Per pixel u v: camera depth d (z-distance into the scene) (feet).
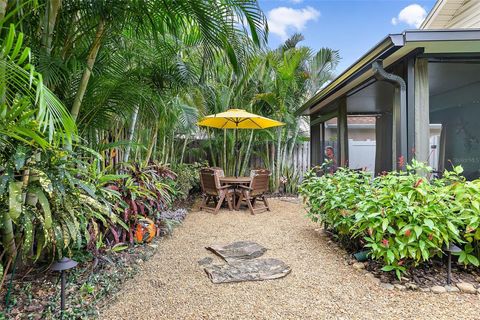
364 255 8.79
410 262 8.11
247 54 8.42
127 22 7.97
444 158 17.71
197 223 14.16
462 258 7.79
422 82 11.03
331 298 6.78
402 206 7.61
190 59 12.06
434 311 6.23
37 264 7.25
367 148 28.45
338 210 9.86
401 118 11.17
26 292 6.26
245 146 24.25
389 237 7.76
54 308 5.81
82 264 7.75
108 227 8.63
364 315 6.09
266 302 6.61
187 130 18.65
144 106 11.18
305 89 24.44
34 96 4.68
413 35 9.78
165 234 11.74
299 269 8.46
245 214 16.38
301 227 13.35
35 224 6.17
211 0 7.40
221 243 10.87
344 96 17.57
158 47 9.61
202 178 17.79
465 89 16.07
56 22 7.24
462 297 6.82
